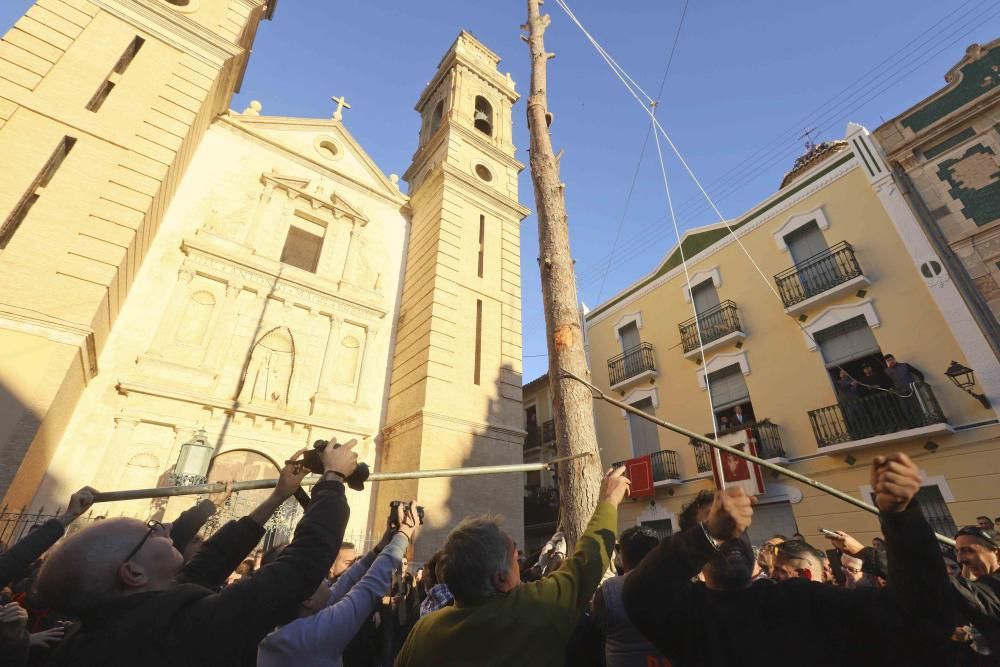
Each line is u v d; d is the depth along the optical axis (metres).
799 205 14.65
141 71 11.61
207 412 11.70
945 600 1.32
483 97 21.14
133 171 10.50
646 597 1.72
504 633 1.72
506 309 16.59
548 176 5.32
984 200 11.01
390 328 15.96
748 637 1.62
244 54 14.37
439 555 2.24
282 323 13.75
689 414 16.03
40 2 10.86
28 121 9.69
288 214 15.24
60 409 9.07
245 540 2.21
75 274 9.13
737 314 15.41
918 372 11.03
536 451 21.88
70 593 1.50
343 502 1.93
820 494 12.10
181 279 12.55
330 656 1.91
